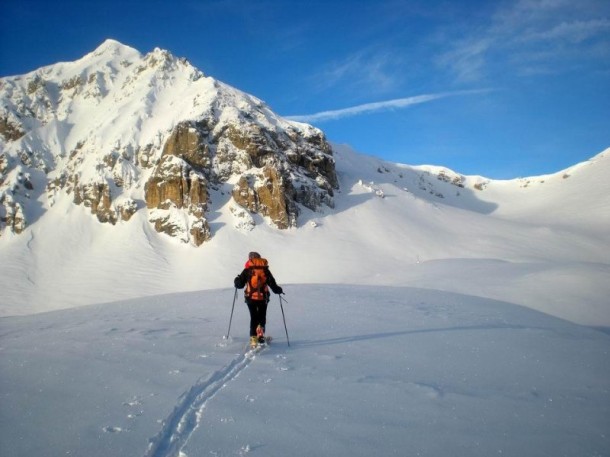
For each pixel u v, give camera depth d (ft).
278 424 12.60
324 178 310.24
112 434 11.93
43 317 39.65
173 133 287.28
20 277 204.23
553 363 20.92
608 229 380.78
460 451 11.19
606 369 20.10
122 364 19.13
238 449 11.05
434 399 15.10
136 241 231.91
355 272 209.26
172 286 193.06
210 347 23.26
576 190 542.57
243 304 44.21
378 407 14.15
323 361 20.33
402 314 36.88
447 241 268.00
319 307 41.34
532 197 581.53
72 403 14.38
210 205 255.70
